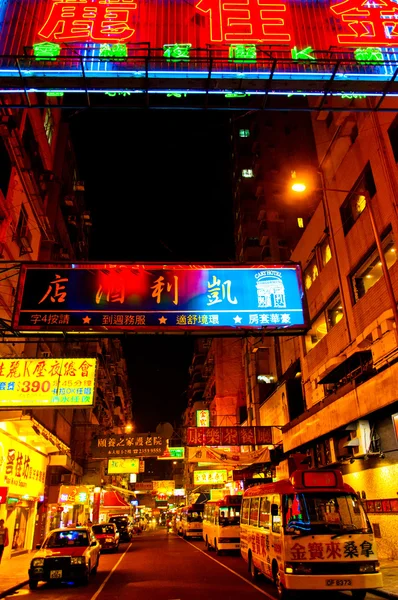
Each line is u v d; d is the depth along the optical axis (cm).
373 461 1495
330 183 1959
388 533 1396
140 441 2970
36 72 790
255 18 858
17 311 1112
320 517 921
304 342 2266
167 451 2938
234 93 816
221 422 4838
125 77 798
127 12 851
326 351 1942
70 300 1122
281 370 2856
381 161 1484
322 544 874
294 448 2158
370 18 877
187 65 802
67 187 3175
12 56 782
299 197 3778
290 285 1166
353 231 1703
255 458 2455
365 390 1391
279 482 1060
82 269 1159
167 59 797
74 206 3114
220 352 5178
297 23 863
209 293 1145
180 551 2288
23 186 1919
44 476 2539
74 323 1102
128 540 3231
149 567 1648
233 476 2945
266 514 1102
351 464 1666
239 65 808
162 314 1118
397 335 1173
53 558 1258
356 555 866
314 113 2158
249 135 5669
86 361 1295
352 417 1474
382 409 1357
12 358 1290
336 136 1877
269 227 4575
